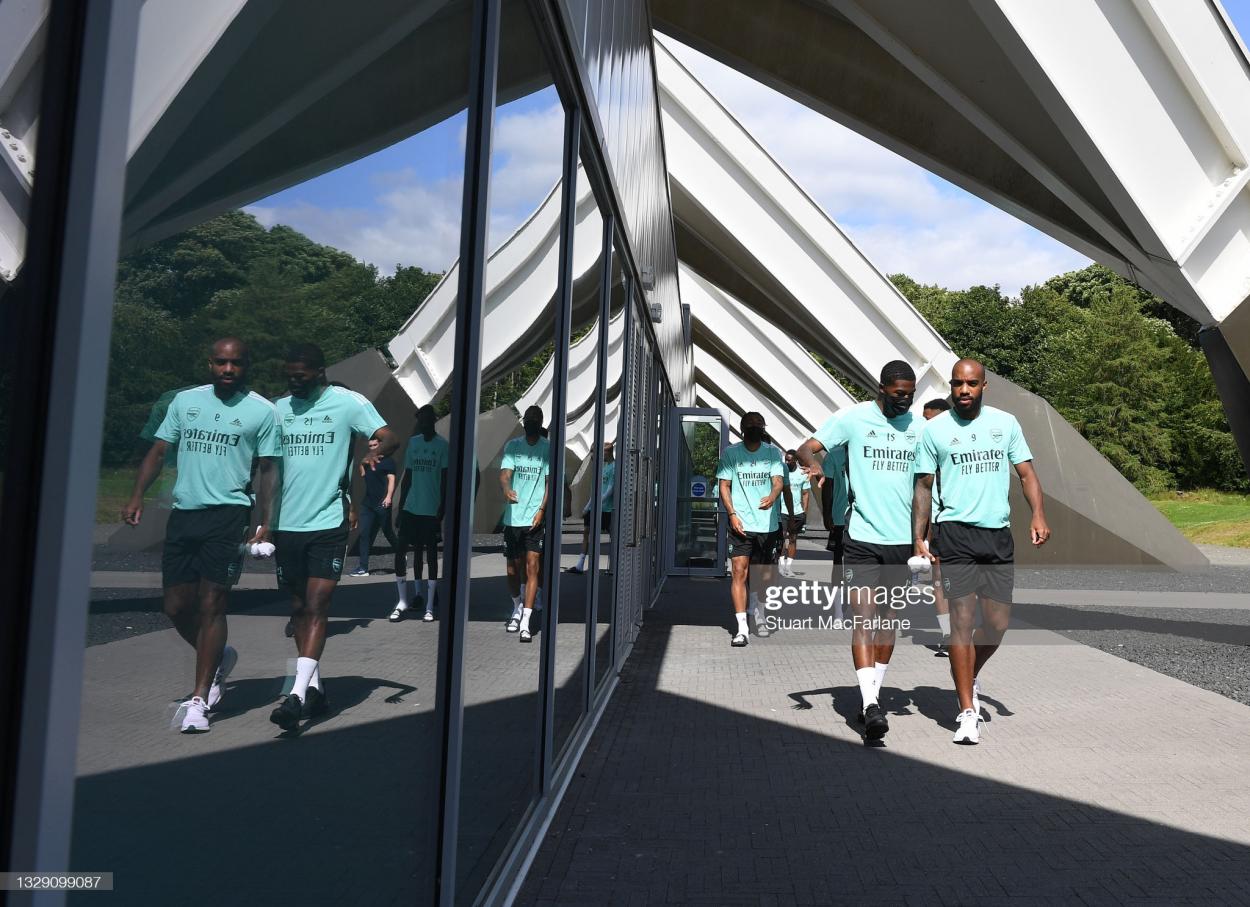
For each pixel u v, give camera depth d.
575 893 4.16
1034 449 24.19
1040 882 4.38
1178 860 4.68
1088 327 76.38
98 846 1.17
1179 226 13.73
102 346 1.13
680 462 20.77
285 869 1.73
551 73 4.27
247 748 1.57
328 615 1.91
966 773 6.24
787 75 19.81
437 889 2.89
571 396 5.22
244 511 1.55
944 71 15.57
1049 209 18.31
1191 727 7.62
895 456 7.20
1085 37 13.12
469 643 3.09
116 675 1.20
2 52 1.00
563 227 4.75
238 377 1.51
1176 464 72.56
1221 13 12.94
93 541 1.14
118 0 1.13
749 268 22.45
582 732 6.66
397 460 2.31
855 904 4.12
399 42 2.22
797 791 5.79
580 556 6.01
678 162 20.81
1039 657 11.39
